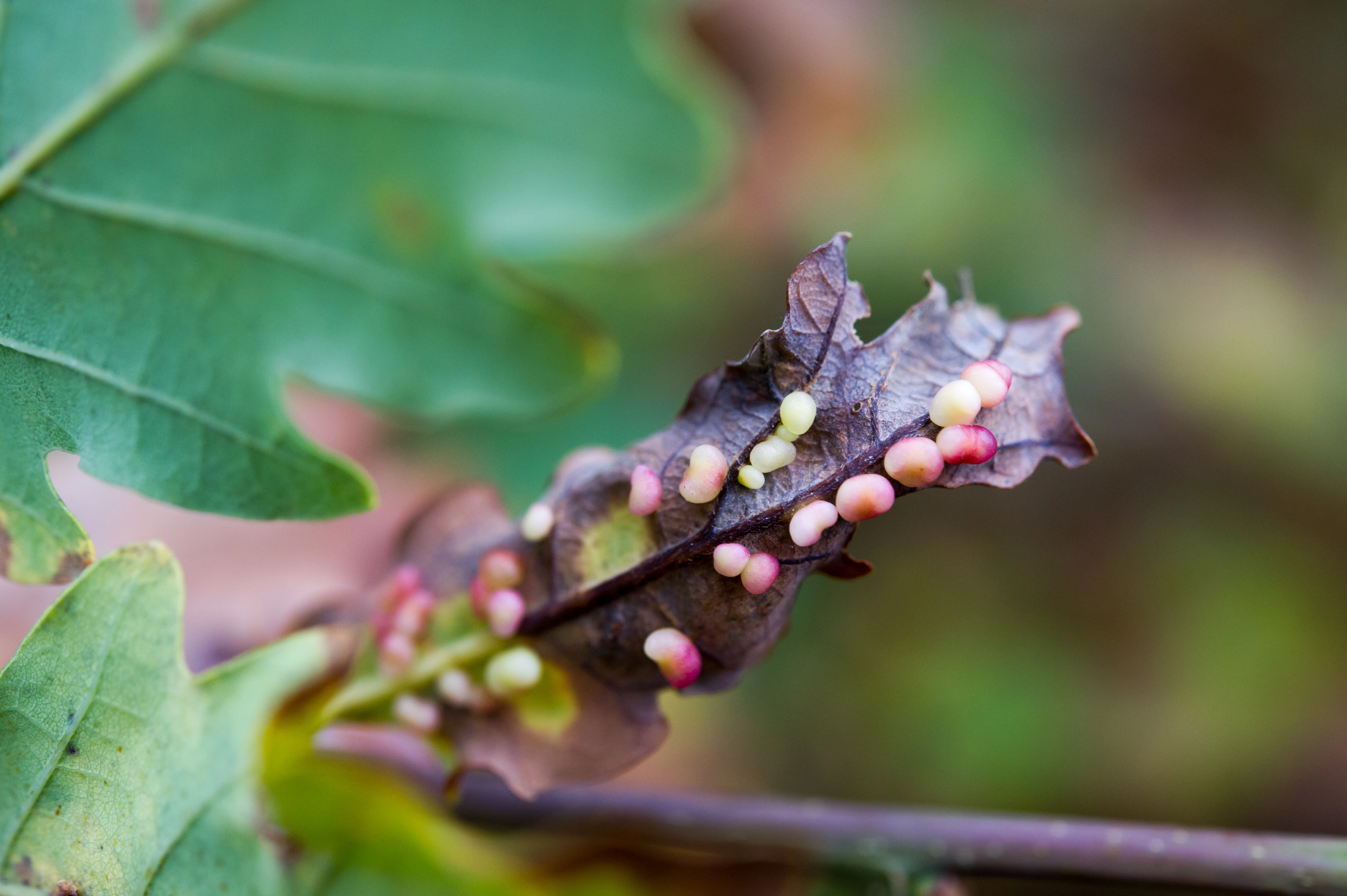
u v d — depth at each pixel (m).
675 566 0.16
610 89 0.19
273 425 0.17
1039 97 0.44
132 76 0.17
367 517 0.28
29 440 0.16
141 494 0.17
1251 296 0.45
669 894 0.18
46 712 0.15
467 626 0.16
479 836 0.18
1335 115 0.49
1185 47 0.49
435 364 0.19
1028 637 0.40
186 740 0.16
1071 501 0.43
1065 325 0.16
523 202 0.19
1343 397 0.44
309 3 0.18
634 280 0.37
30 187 0.17
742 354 0.38
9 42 0.17
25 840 0.15
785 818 0.18
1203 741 0.39
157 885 0.16
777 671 0.38
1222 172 0.47
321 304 0.18
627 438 0.34
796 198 0.40
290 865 0.17
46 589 0.22
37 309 0.16
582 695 0.16
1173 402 0.43
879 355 0.16
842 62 0.41
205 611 0.23
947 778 0.37
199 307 0.17
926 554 0.42
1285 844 0.17
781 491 0.16
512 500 0.31
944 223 0.40
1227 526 0.42
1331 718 0.40
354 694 0.16
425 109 0.19
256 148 0.18
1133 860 0.18
